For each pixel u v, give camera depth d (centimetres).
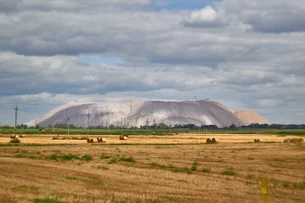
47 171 5403
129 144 12712
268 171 5966
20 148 10231
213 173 5697
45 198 3441
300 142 14500
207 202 3519
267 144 12800
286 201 3772
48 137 18650
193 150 9869
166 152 9150
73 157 7794
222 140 17212
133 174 5316
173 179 4953
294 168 6419
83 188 4094
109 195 3691
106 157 7806
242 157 8075
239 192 4169
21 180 4547
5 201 3272
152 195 3788
